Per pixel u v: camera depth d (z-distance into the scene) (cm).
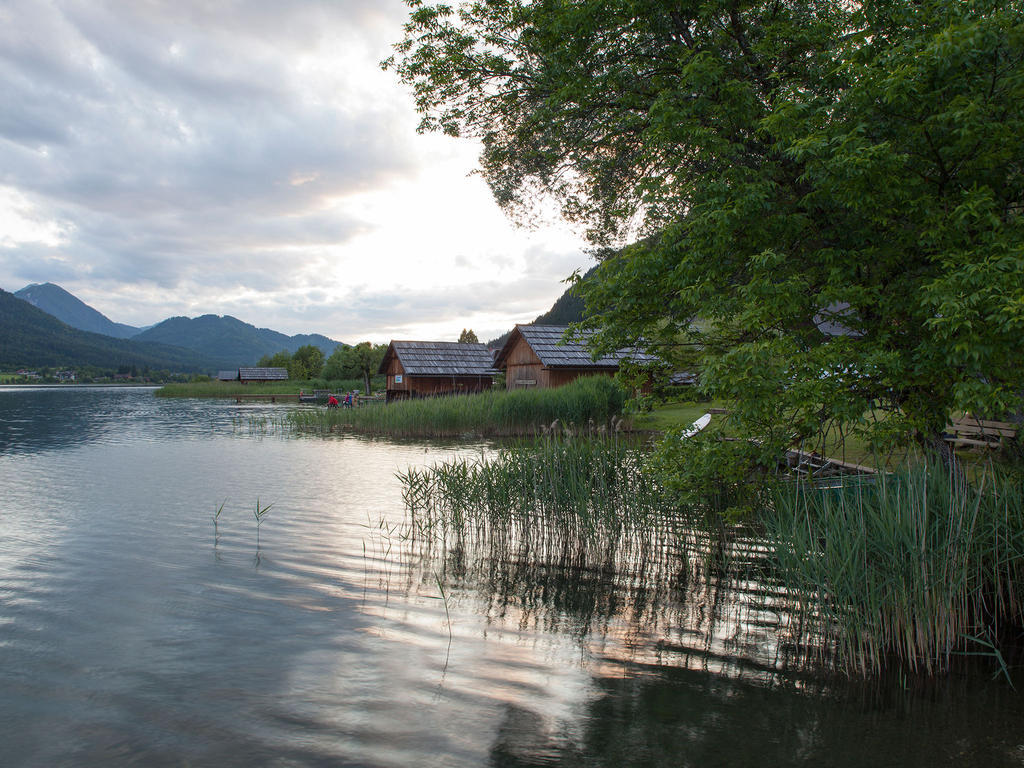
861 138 539
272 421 3167
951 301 471
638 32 816
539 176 1202
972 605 551
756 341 600
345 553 813
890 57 545
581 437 983
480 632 566
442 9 966
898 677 484
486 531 873
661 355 735
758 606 628
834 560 519
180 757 365
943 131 561
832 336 647
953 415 1152
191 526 950
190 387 7038
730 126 678
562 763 365
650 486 805
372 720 410
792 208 640
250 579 704
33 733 390
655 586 700
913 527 505
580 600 654
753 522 720
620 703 439
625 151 1010
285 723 405
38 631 553
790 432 646
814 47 726
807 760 369
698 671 493
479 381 4000
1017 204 607
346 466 1606
